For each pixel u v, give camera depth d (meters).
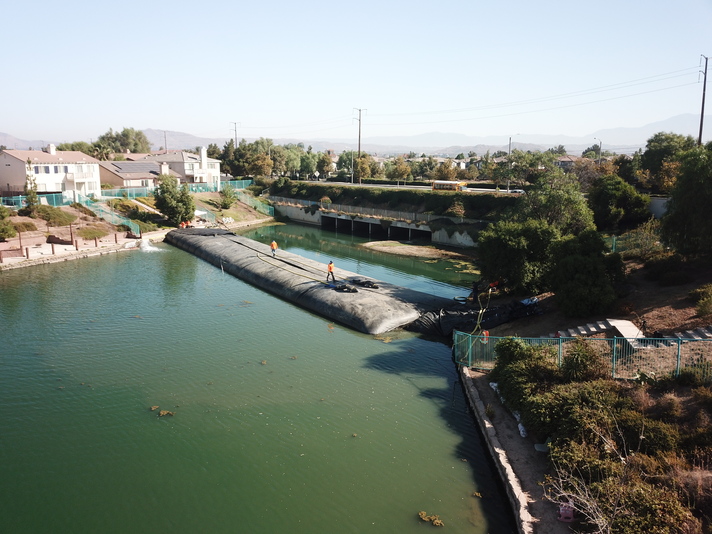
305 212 101.06
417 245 74.31
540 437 20.88
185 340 34.66
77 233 68.88
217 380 28.47
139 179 99.19
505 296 40.44
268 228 95.06
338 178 132.50
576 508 14.88
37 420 24.45
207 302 44.00
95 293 46.50
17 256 58.34
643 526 14.48
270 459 21.22
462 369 28.81
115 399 26.39
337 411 25.12
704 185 32.09
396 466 20.78
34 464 21.08
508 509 18.23
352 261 64.88
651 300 30.67
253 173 130.25
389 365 30.73
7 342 34.31
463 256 66.31
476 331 34.00
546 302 36.66
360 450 21.86
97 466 20.89
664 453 17.52
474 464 20.97
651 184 70.62
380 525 17.42
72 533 17.25
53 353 32.44
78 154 90.19
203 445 22.23
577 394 20.86
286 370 29.80
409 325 37.31
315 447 22.06
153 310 41.50
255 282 50.38
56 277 52.44
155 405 25.72
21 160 78.12
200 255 64.44
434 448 22.08
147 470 20.59
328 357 31.78
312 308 41.44
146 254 65.50
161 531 17.28
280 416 24.62
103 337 35.25
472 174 133.75
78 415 24.86
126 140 198.25
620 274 32.84
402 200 88.38
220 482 19.80
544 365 23.78
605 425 19.05
